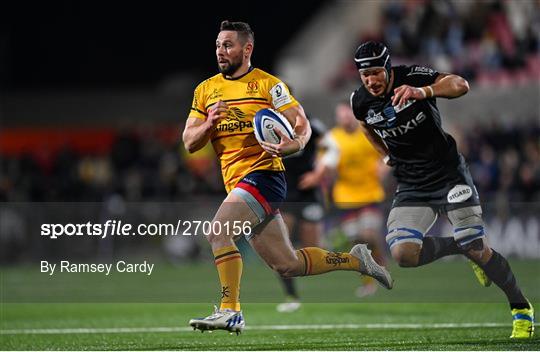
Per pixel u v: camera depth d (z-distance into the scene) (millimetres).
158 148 70438
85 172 69562
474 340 22219
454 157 22984
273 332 25766
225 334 25406
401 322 27594
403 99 21281
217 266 21125
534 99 65562
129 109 83250
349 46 76375
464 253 22969
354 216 37938
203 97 21969
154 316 31766
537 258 49844
